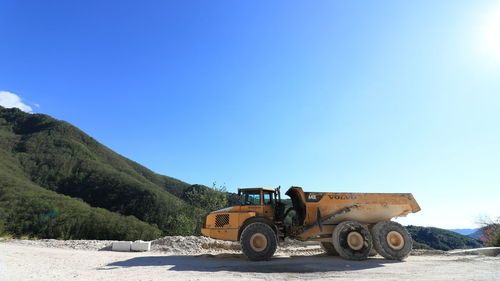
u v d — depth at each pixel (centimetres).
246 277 492
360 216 885
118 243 1068
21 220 4022
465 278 479
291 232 899
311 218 879
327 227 879
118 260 753
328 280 467
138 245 1055
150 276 496
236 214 844
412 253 1013
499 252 1018
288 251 1078
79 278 457
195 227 1980
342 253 806
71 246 1119
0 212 4112
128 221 4584
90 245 1132
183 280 453
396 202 898
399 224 845
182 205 2175
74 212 4541
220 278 474
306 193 896
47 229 3866
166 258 812
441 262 735
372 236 851
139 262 716
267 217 855
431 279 473
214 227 844
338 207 886
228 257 863
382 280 466
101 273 527
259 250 774
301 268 620
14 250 813
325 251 1027
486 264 684
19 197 4953
